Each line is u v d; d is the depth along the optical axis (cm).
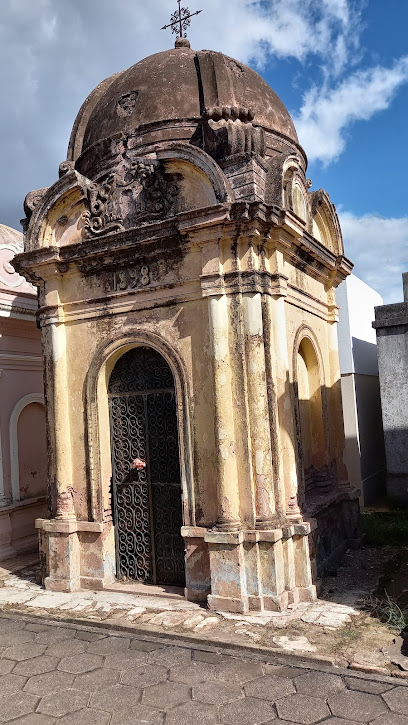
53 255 842
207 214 719
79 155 966
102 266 827
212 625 659
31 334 1206
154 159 798
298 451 810
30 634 673
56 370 858
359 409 1527
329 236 1036
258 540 701
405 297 1472
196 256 759
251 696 509
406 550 991
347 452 1484
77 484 851
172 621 678
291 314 849
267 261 766
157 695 518
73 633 670
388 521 1215
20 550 1123
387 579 835
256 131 753
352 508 1009
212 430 741
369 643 604
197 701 505
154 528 820
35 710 502
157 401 821
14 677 565
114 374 857
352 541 1005
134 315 809
